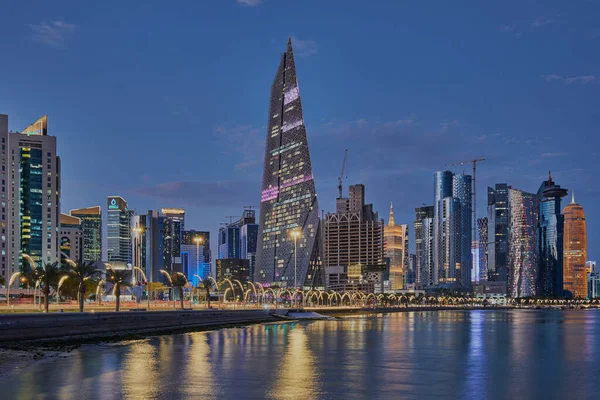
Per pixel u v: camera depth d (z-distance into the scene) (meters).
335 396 47.28
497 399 47.75
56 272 139.88
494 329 158.75
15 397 45.16
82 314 101.69
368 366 67.12
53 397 45.22
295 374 59.09
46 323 91.75
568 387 54.12
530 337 125.00
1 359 67.19
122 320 115.44
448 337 120.44
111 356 72.81
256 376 57.25
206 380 54.25
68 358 69.75
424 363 71.50
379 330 146.12
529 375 62.16
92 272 136.38
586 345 103.12
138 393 47.16
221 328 146.88
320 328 154.12
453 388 52.47
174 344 92.31
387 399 46.41
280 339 107.56
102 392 47.44
